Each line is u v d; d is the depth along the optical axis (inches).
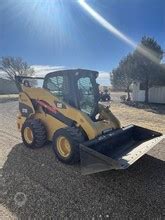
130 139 236.7
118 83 1266.0
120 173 185.0
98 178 176.4
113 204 141.8
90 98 230.4
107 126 216.5
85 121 201.9
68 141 195.9
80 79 219.1
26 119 258.1
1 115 504.4
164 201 145.3
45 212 133.5
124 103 939.3
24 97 262.8
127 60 999.0
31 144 242.8
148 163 206.5
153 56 876.6
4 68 1716.3
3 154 228.8
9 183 167.3
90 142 180.4
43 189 159.0
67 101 219.6
